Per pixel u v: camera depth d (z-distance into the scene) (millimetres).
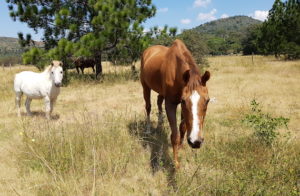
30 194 2988
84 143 3887
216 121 5566
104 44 10688
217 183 2891
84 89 9680
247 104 6840
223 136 4516
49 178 3307
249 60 22250
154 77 4258
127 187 3160
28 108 6258
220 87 9398
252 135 4316
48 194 2945
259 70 13789
